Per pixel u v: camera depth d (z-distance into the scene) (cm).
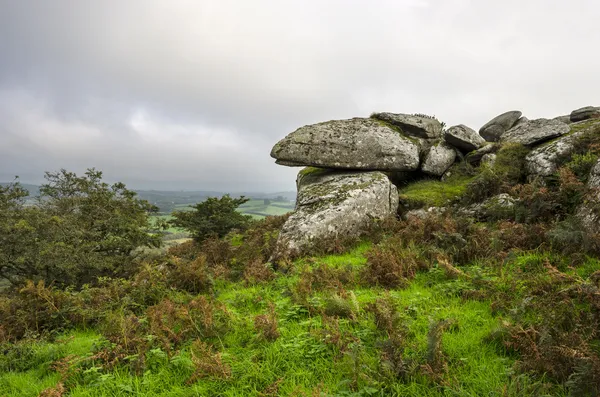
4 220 1873
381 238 1027
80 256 1812
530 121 1474
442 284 671
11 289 1662
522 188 1047
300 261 973
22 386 498
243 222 1852
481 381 392
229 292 832
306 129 1563
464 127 1512
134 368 497
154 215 2503
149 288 841
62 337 658
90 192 2353
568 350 376
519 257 698
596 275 506
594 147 1048
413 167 1425
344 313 584
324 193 1251
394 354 432
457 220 928
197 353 517
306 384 427
